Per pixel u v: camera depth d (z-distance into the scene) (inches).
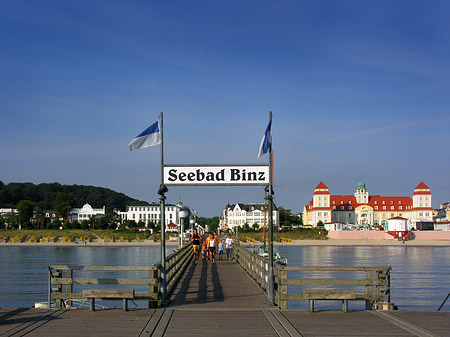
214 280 810.2
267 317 426.3
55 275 486.0
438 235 4471.0
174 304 521.3
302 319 418.3
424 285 1390.3
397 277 1608.0
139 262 2160.4
